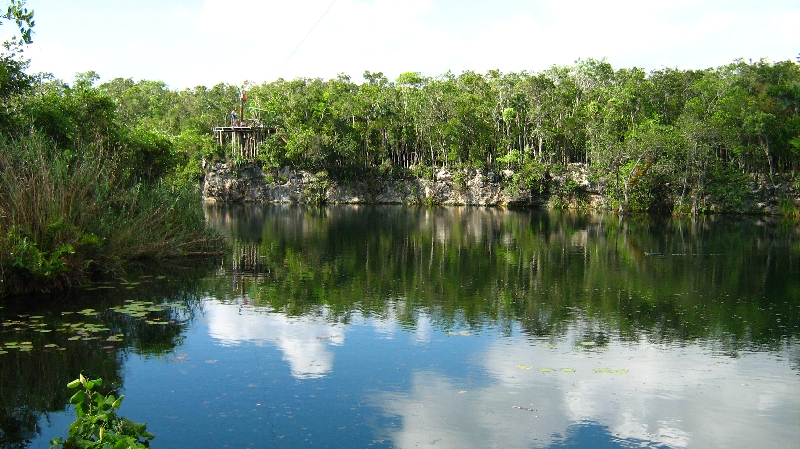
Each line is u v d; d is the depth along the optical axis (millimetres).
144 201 25156
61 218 17281
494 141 81812
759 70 79500
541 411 9898
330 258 26750
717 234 41719
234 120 87500
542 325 15148
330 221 50094
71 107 28188
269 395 10359
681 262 26828
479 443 8789
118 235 21047
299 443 8695
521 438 8961
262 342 13320
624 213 65625
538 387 10906
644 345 13547
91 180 20312
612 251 30781
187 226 26812
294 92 96125
